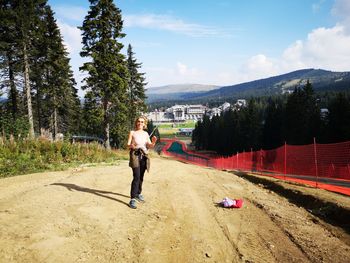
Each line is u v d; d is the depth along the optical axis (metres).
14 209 6.37
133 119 53.31
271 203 10.20
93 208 6.77
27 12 31.34
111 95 36.59
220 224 7.09
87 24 34.75
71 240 5.06
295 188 12.80
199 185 11.95
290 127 66.81
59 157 16.78
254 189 13.20
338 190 13.70
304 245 6.39
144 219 6.54
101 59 34.97
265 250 5.89
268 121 78.88
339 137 55.75
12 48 32.19
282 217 8.40
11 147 16.09
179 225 6.51
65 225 5.66
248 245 6.04
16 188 8.83
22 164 13.73
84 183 9.55
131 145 7.30
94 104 36.66
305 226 7.78
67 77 44.31
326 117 63.88
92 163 17.12
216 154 112.44
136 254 4.89
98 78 35.91
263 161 33.59
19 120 22.67
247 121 85.31
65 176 11.31
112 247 5.00
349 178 20.50
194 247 5.47
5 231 5.15
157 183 10.98
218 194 10.59
